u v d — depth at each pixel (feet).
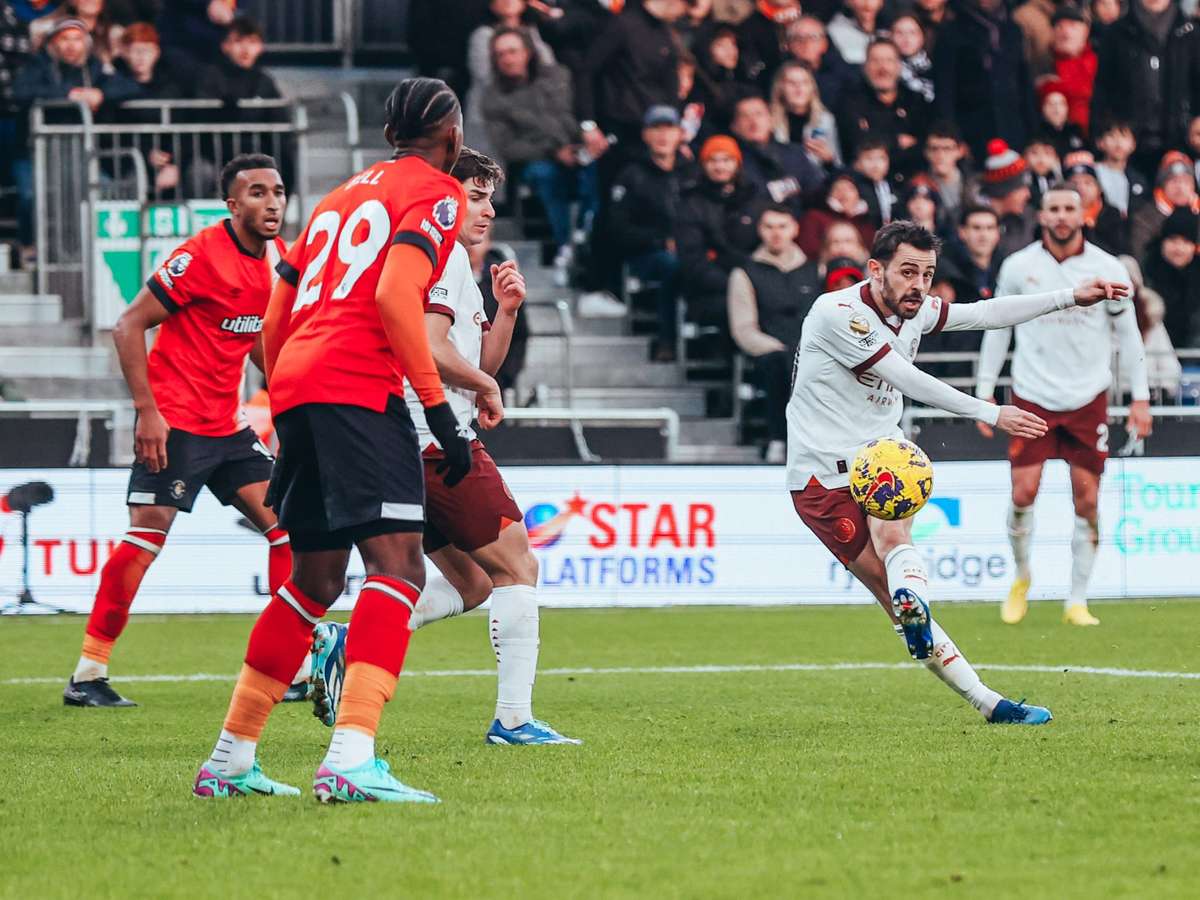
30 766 69.46
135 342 90.84
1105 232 192.34
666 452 163.84
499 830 52.95
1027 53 207.92
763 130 188.24
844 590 154.71
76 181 185.78
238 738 59.21
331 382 55.67
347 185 58.13
